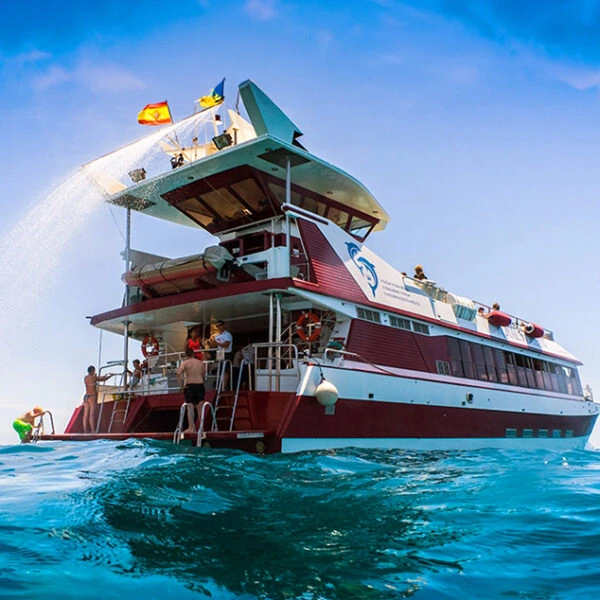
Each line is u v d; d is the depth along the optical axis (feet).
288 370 45.11
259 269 49.60
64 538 18.48
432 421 54.13
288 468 33.68
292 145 46.96
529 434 70.03
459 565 17.43
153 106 58.85
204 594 14.93
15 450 39.17
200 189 53.93
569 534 20.70
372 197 57.62
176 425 50.29
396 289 55.52
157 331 62.08
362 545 19.19
